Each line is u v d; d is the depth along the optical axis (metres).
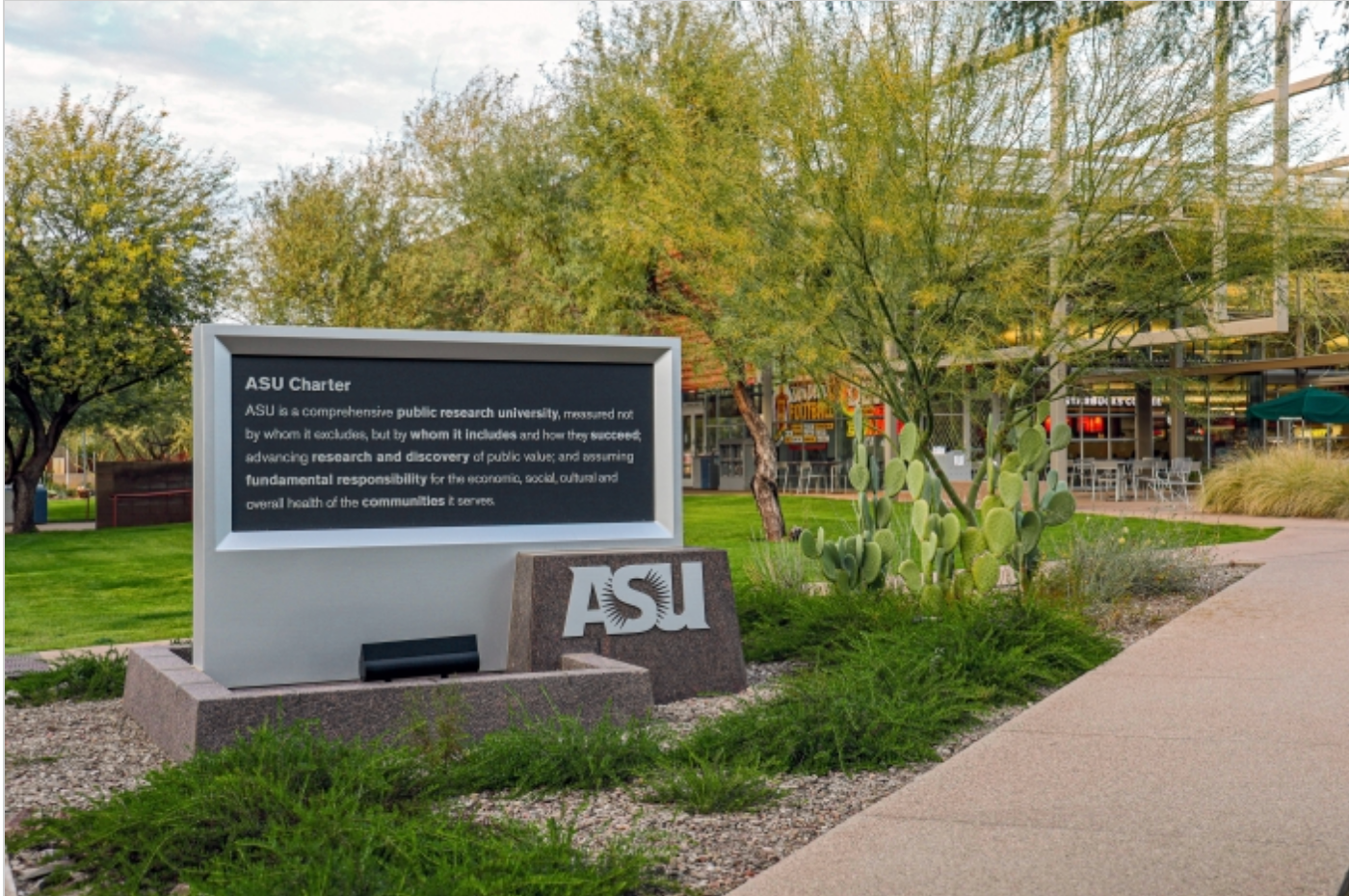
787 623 9.57
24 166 24.78
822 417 35.12
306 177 31.39
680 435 7.84
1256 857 4.09
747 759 5.54
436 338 7.31
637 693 6.49
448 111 27.39
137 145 26.11
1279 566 12.82
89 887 4.18
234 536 6.87
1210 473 22.92
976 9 9.50
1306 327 22.69
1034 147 9.92
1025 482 11.70
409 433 7.30
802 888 3.90
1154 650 8.20
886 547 9.98
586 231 17.78
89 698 7.62
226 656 6.79
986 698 6.95
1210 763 5.32
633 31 17.30
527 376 7.57
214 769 5.01
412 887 3.84
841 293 9.94
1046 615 8.30
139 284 25.33
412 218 29.69
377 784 4.92
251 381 6.98
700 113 13.83
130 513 27.86
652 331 18.17
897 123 9.30
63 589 14.14
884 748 5.74
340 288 29.91
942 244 9.43
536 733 5.78
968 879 3.95
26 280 24.52
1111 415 33.31
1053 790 4.96
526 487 7.56
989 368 10.55
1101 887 3.84
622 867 3.99
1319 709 6.32
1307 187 10.31
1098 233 9.87
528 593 7.19
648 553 7.43
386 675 6.91
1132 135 9.84
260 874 3.91
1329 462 21.48
